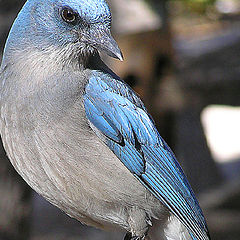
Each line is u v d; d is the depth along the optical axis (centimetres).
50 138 985
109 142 1016
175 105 1802
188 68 1909
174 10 2034
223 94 1884
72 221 2023
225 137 2839
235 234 1670
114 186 1009
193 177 1994
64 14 1015
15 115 996
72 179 997
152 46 1728
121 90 1058
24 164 1008
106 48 1020
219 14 2247
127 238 1072
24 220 1386
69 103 998
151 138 1068
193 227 1070
